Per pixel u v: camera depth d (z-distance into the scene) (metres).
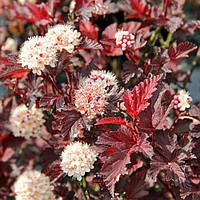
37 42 0.54
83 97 0.52
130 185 0.61
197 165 0.57
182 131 0.57
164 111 0.53
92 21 0.68
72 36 0.56
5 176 0.64
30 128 0.58
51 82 0.56
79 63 0.68
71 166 0.53
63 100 0.55
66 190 0.62
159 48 0.61
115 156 0.51
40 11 0.64
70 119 0.52
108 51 0.67
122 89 0.54
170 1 0.70
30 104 0.57
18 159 0.65
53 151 0.60
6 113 0.60
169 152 0.53
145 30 0.69
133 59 0.61
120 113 0.56
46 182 0.57
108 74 0.56
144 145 0.51
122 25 0.68
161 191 0.67
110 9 0.67
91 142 0.56
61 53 0.55
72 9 0.67
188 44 0.59
